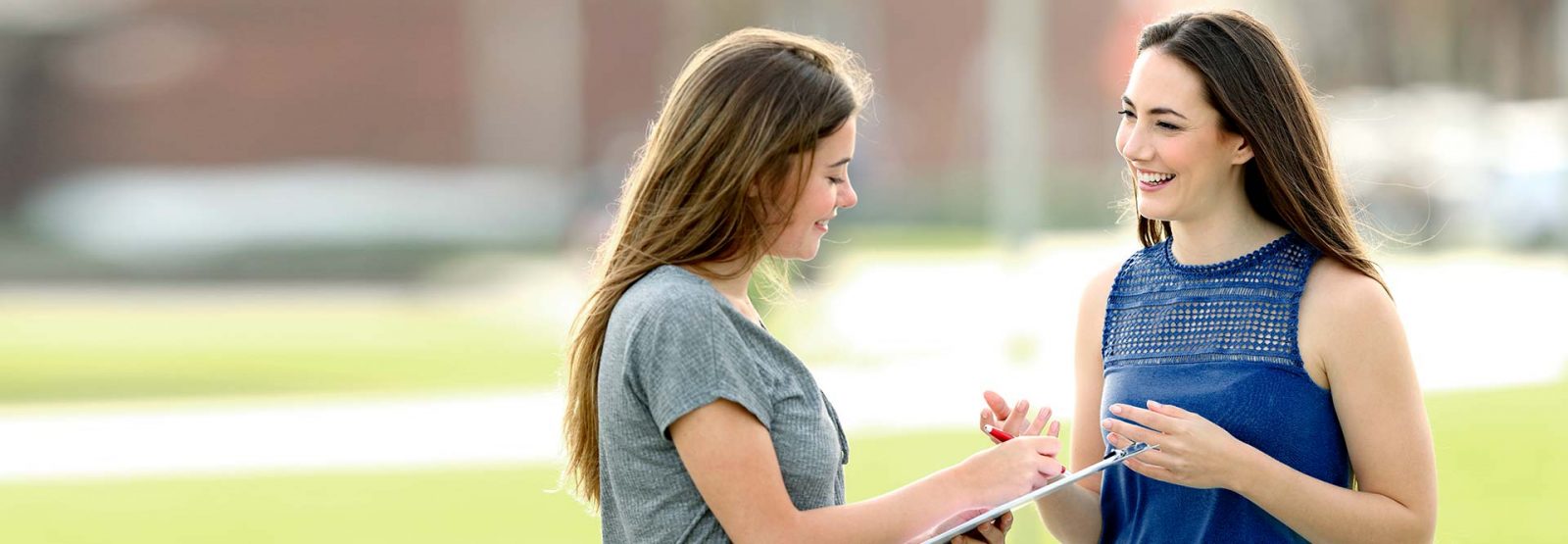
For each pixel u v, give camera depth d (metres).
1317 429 9.16
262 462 29.16
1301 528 8.85
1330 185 9.28
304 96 97.69
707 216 8.71
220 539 22.61
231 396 37.41
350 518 23.89
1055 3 110.69
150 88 97.94
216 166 97.94
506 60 98.94
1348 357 9.02
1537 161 77.56
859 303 49.09
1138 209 9.60
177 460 29.64
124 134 98.25
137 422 34.00
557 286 66.56
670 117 8.91
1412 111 92.75
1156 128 9.30
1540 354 36.16
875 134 103.06
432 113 98.44
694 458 8.45
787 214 8.81
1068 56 110.81
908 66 108.50
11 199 97.88
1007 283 27.00
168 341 50.97
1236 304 9.36
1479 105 94.25
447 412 34.00
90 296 70.88
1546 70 96.88
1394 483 8.97
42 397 38.16
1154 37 9.51
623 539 9.02
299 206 86.38
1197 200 9.38
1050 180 94.69
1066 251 68.88
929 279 59.09
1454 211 75.88
